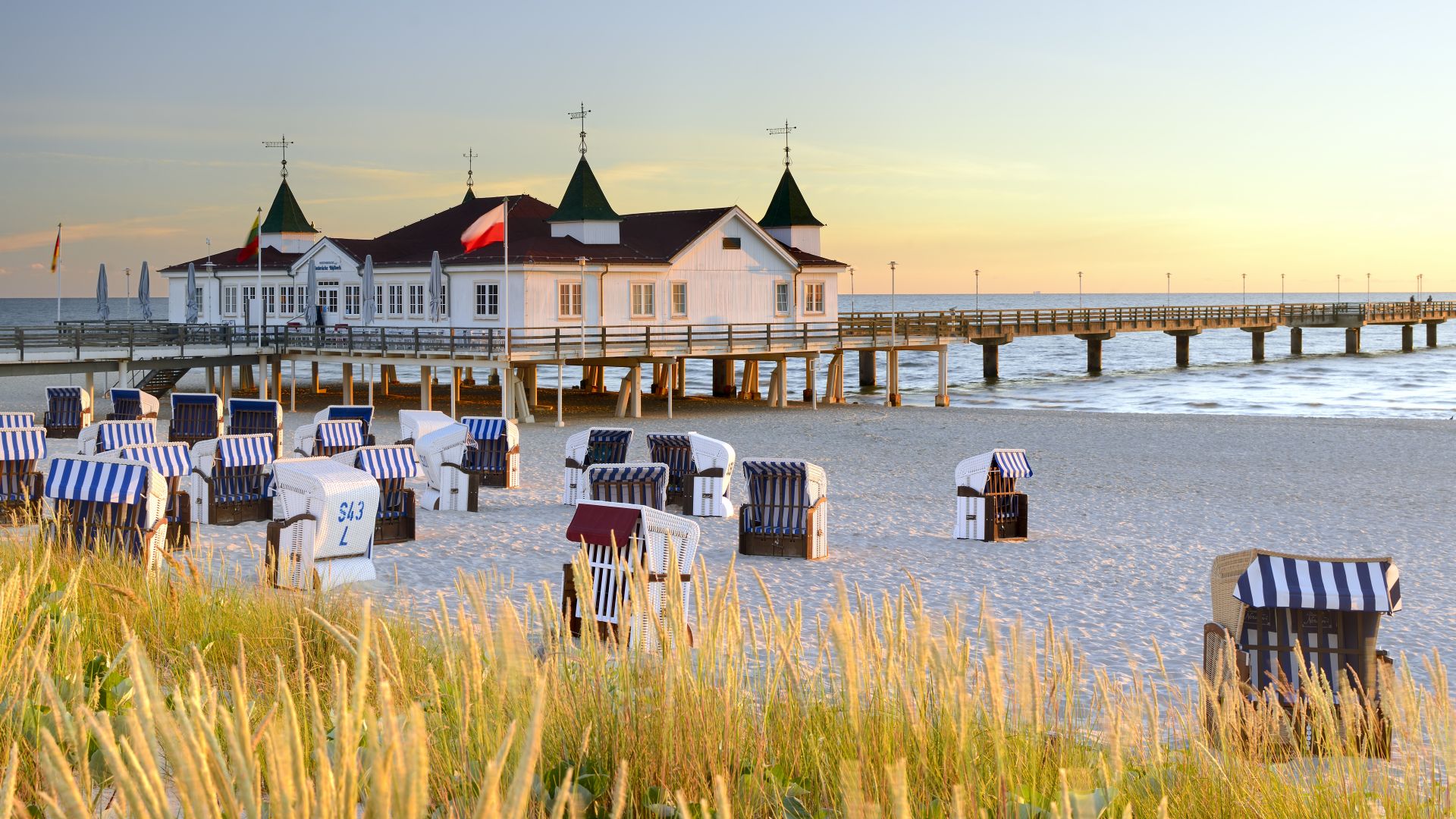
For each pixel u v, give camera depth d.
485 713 4.37
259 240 40.81
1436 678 4.72
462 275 38.19
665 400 47.03
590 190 41.09
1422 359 87.69
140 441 21.81
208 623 7.71
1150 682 5.63
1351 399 55.19
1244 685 6.93
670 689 4.90
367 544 13.58
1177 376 71.94
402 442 23.52
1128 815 3.42
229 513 17.84
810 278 45.72
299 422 36.62
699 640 5.19
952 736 4.67
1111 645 11.33
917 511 20.25
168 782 4.85
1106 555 16.33
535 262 36.88
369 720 2.67
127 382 42.34
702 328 41.91
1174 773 5.06
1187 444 30.61
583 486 20.72
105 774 4.64
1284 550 16.94
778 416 38.72
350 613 8.37
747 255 43.44
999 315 65.44
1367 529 18.92
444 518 18.95
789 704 5.24
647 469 17.27
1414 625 12.48
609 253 40.00
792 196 48.28
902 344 48.22
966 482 17.47
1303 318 89.44
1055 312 70.19
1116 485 23.83
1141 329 76.12
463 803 4.00
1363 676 7.31
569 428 35.12
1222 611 7.62
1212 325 81.44
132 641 2.58
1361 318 91.56
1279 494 22.66
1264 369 78.81
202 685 3.73
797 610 5.37
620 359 39.00
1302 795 4.84
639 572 5.37
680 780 4.59
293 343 40.78
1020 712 4.61
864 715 4.89
